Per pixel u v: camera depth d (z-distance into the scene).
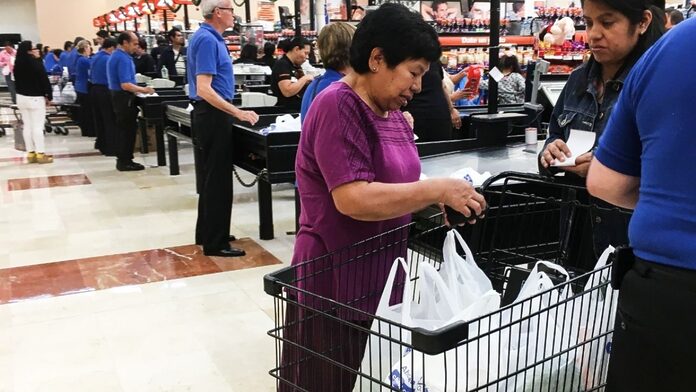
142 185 6.60
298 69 6.12
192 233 4.85
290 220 5.18
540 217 1.98
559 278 1.47
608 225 1.72
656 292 1.04
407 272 1.30
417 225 1.73
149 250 4.45
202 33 3.94
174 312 3.38
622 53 1.75
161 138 7.65
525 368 1.18
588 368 1.31
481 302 1.23
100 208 5.66
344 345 1.52
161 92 8.01
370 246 1.57
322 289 1.55
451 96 4.68
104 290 3.71
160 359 2.86
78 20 22.03
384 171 1.50
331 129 1.43
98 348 2.97
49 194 6.26
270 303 3.48
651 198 1.05
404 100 1.47
